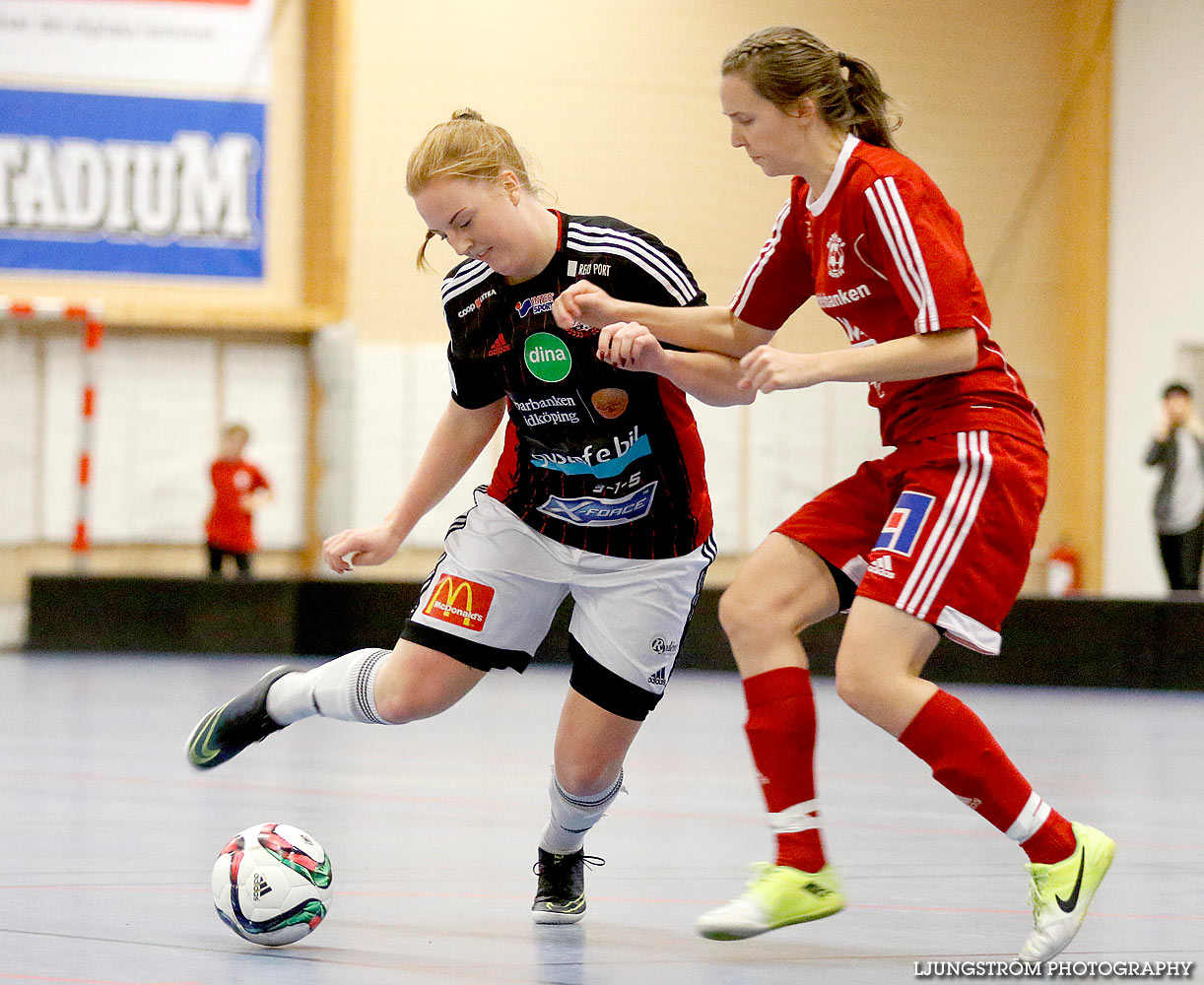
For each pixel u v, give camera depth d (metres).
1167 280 47.16
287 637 36.59
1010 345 47.03
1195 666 33.75
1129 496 47.03
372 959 8.18
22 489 44.22
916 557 8.09
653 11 45.88
